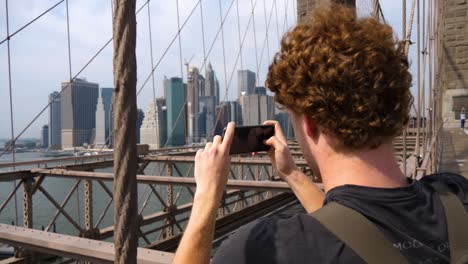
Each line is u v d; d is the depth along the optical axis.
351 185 0.90
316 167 1.03
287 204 9.84
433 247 0.85
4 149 6.38
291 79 0.96
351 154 0.93
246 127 1.35
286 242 0.83
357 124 0.87
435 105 11.30
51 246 2.35
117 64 1.58
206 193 0.95
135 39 1.62
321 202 1.35
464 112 23.62
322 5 1.04
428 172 5.73
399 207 0.87
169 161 8.86
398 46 0.96
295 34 0.99
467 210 0.94
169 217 8.85
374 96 0.87
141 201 9.84
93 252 2.21
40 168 6.84
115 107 1.59
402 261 0.80
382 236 0.81
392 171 0.95
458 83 24.72
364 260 0.79
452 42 25.00
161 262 1.95
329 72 0.88
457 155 11.73
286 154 1.38
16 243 2.52
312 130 0.98
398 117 0.91
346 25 0.94
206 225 0.91
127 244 1.58
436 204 0.94
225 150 1.00
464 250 0.87
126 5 1.58
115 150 1.58
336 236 0.81
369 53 0.88
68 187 12.67
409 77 0.94
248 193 12.08
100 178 6.25
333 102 0.88
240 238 0.88
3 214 10.94
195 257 0.88
